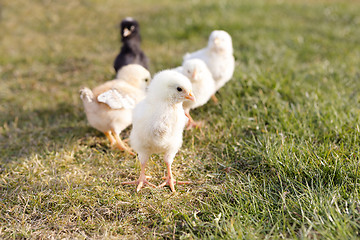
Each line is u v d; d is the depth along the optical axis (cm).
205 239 53
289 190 58
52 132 74
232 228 52
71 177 63
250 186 59
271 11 149
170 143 59
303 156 61
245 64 96
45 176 64
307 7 155
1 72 99
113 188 61
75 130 75
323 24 132
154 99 58
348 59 98
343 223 51
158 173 64
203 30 126
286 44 112
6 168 65
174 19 139
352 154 61
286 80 83
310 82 85
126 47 83
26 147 70
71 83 92
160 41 121
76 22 143
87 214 58
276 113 74
